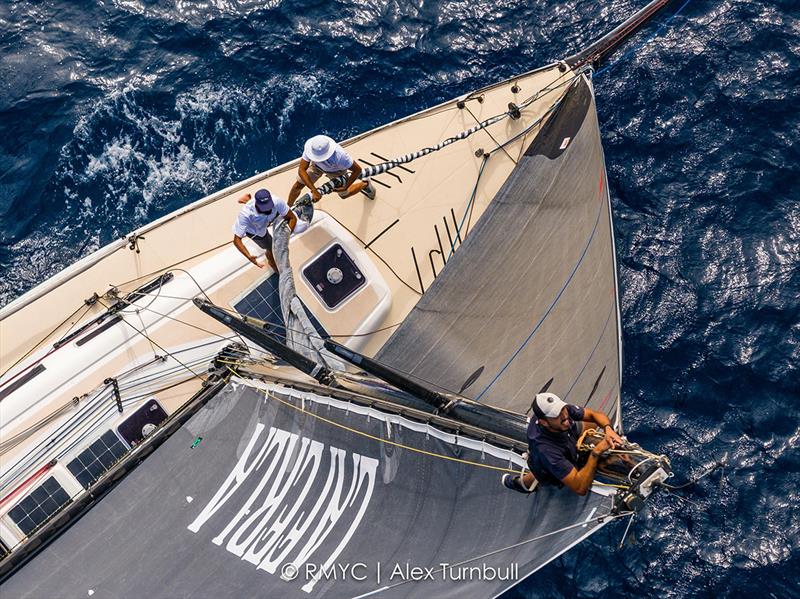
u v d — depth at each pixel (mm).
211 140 18516
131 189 18000
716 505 15469
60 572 9523
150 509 10008
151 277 14383
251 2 20000
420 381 13477
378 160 15547
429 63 19312
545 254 14461
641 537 15312
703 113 19000
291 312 11609
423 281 14672
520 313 14133
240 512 9789
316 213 14391
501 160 15477
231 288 13766
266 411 10820
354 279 14172
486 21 19812
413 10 19906
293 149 18422
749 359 16656
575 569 15148
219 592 9039
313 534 9398
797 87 19219
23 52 19562
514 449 8977
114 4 20078
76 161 18234
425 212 15062
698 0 20141
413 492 9391
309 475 10000
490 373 13992
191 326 13469
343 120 18703
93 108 18750
